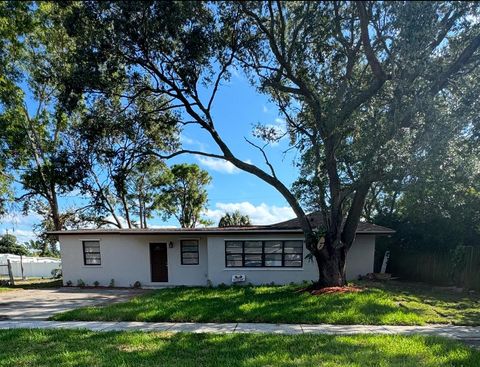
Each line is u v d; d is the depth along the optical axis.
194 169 30.83
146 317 8.30
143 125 12.08
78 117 19.52
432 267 14.74
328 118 9.96
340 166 11.77
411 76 8.05
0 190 20.12
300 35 9.62
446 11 7.13
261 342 6.12
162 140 13.83
